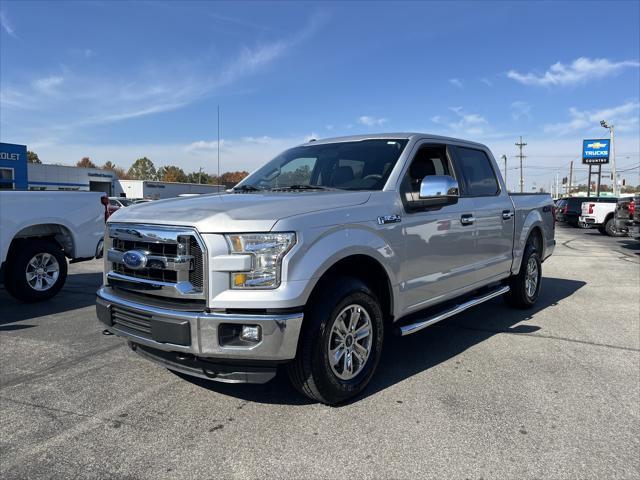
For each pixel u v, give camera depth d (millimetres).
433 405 3541
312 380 3309
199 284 3146
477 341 5090
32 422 3311
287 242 3096
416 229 4109
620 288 8164
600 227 21625
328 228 3342
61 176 51938
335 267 3549
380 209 3805
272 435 3111
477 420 3312
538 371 4230
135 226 3467
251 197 3729
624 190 98938
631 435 3127
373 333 3729
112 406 3545
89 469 2760
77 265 10555
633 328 5629
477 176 5352
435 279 4383
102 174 56938
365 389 3826
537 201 6590
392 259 3842
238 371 3145
